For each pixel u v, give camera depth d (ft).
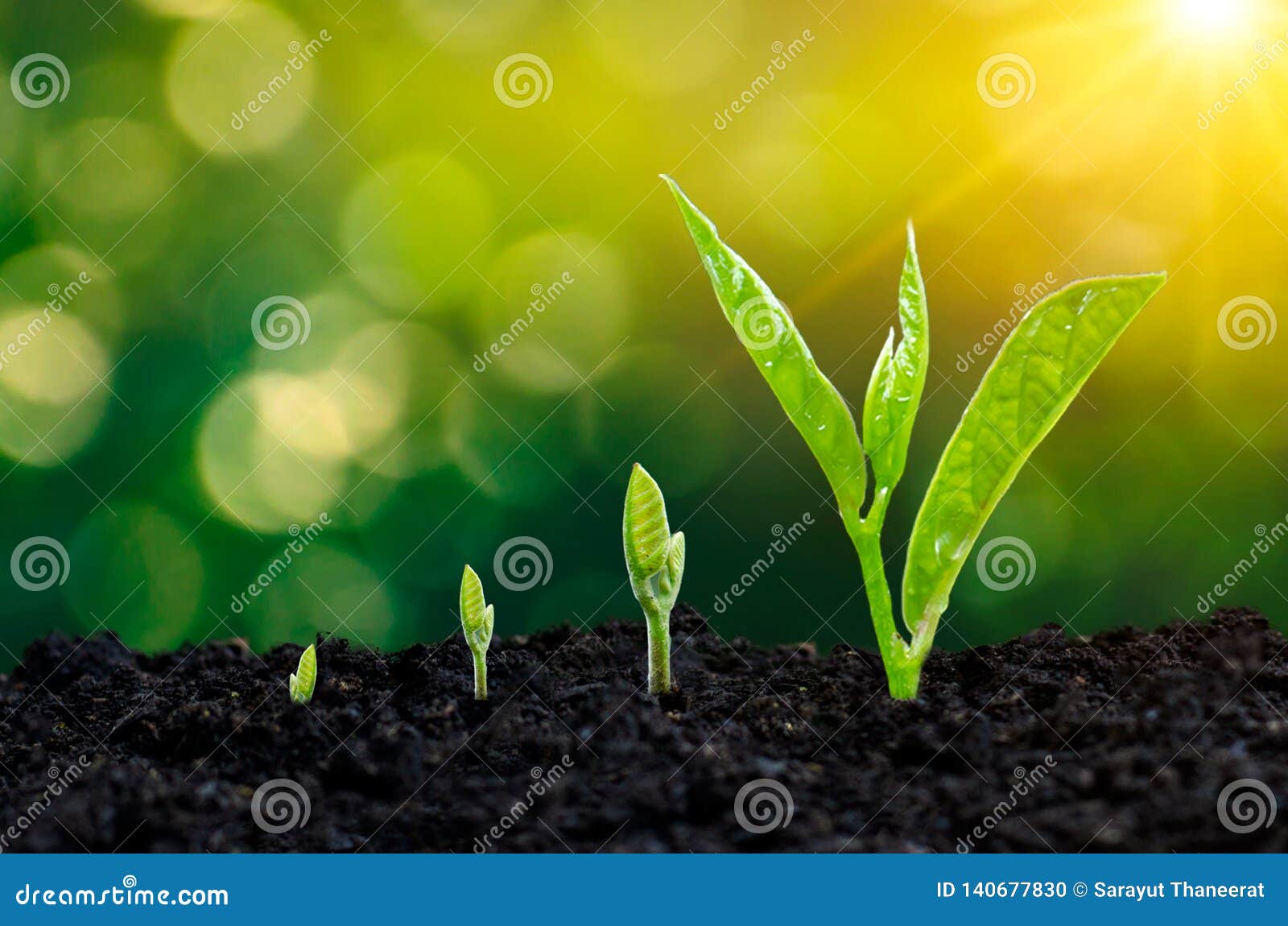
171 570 3.10
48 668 2.29
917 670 2.14
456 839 2.03
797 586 3.03
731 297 2.14
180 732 2.15
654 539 2.17
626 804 2.05
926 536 2.14
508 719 2.15
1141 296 2.09
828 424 2.14
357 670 2.25
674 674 2.22
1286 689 2.15
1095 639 2.25
